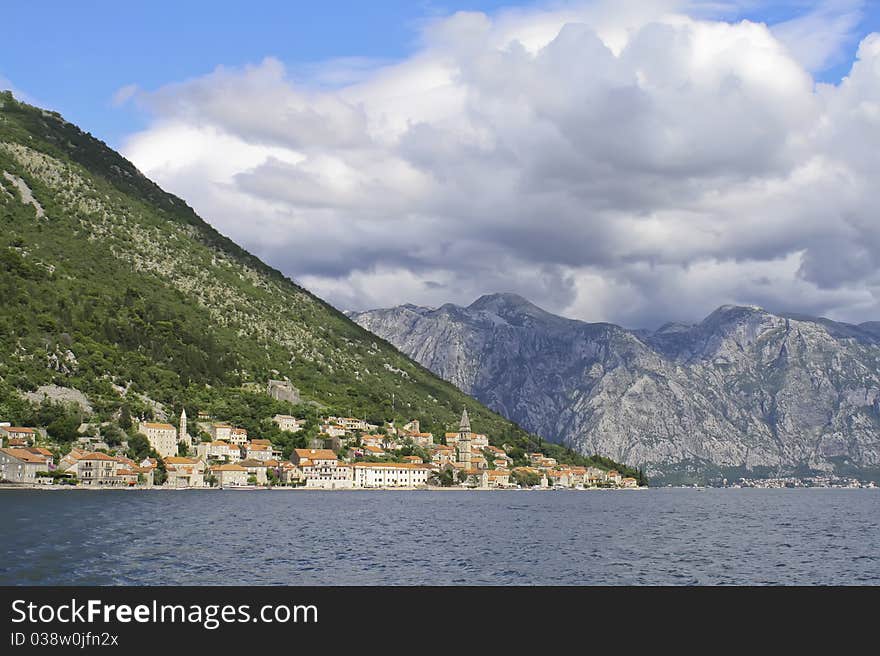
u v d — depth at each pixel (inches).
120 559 6127.0
